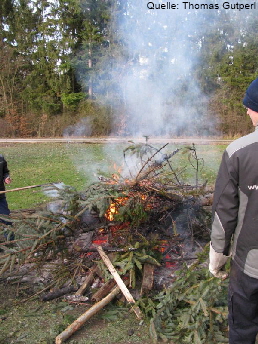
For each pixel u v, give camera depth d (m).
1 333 2.65
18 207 6.07
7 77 24.64
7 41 27.38
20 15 27.23
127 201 3.26
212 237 1.94
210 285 2.57
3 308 3.00
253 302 1.92
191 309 2.53
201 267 3.01
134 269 3.08
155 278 3.21
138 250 3.19
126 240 3.33
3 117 23.69
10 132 22.70
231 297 1.98
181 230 3.85
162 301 2.67
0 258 2.88
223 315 2.48
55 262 3.51
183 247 3.70
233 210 1.86
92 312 2.74
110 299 2.89
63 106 24.34
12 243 3.09
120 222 3.46
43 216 3.14
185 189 3.93
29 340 2.56
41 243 3.02
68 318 2.80
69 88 24.59
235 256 1.93
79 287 3.22
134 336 2.61
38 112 24.08
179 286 2.75
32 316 2.89
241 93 20.64
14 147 17.52
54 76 25.42
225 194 1.85
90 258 3.33
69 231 3.25
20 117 23.03
